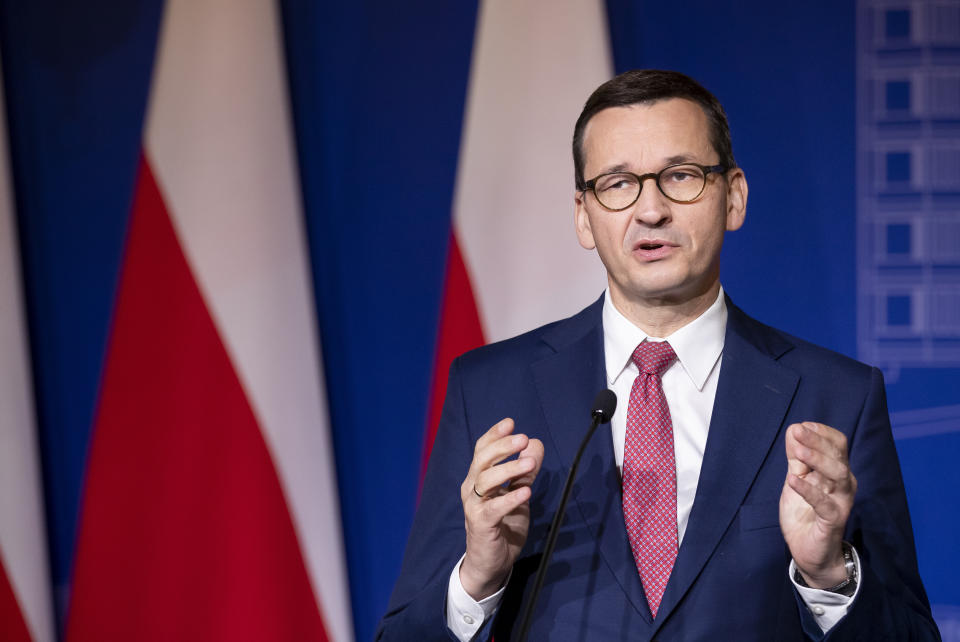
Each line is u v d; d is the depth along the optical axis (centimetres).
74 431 832
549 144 786
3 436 770
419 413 834
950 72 798
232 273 769
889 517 405
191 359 765
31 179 840
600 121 421
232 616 753
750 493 402
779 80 817
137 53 844
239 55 785
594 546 399
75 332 835
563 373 446
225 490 760
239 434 761
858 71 809
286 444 763
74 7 847
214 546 759
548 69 791
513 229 785
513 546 380
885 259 800
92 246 837
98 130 840
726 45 824
